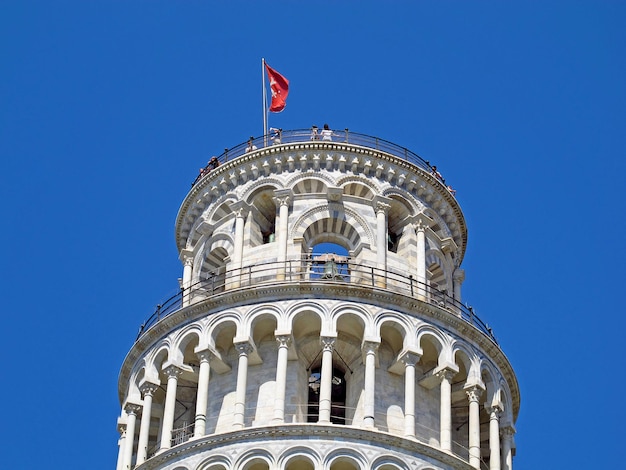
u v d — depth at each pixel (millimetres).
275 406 109750
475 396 114625
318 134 129500
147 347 118750
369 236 121812
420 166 129125
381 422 111312
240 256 121312
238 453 107000
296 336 114750
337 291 114438
